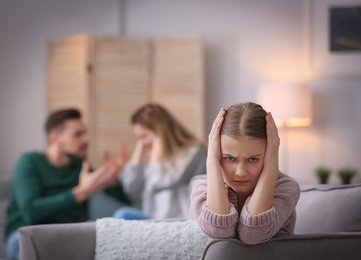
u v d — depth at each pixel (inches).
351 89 241.9
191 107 240.5
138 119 187.9
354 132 241.6
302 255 87.7
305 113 230.1
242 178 87.3
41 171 188.9
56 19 258.5
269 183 86.3
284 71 245.8
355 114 241.6
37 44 259.0
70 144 191.9
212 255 85.4
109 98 243.1
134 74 244.1
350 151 241.8
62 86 246.8
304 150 243.0
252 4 248.1
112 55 243.4
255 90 247.1
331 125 242.5
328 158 242.4
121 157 183.6
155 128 183.6
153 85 244.5
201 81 240.1
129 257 98.2
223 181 87.7
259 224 85.0
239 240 86.7
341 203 99.7
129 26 253.9
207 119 248.7
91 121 241.9
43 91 258.4
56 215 184.5
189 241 97.9
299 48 245.3
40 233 100.0
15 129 260.1
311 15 243.0
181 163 178.7
